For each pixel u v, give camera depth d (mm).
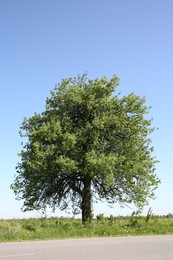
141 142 39875
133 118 39781
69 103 40000
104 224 29094
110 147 39750
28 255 12023
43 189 40250
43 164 36594
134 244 15406
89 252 12695
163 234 23406
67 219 41031
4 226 22688
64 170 37938
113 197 40531
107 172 36719
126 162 38406
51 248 14102
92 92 40656
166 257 11391
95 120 38312
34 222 25453
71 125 38656
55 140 37469
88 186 39969
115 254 12125
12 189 39406
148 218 30750
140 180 39281
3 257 11578
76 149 37531
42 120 40750
